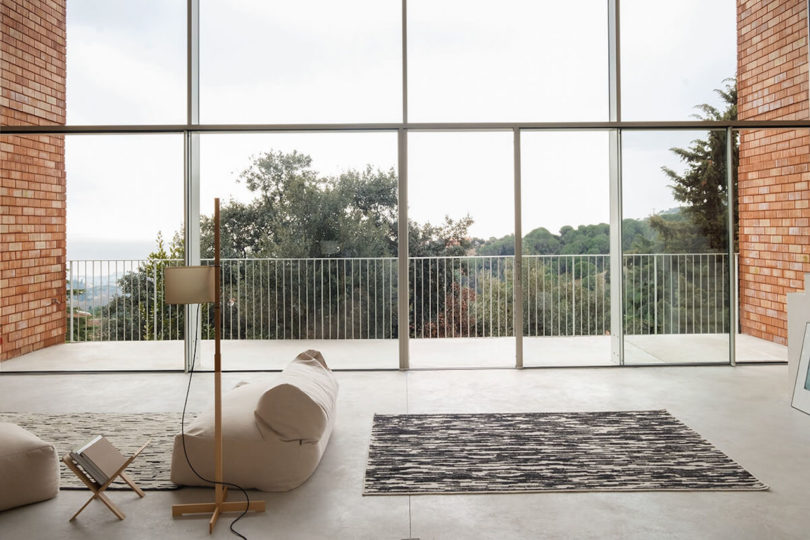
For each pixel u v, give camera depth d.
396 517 2.74
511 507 2.83
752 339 6.18
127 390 5.18
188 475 3.07
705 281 6.02
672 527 2.62
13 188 6.09
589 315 6.02
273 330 6.04
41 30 6.00
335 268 6.04
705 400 4.65
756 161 6.12
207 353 6.03
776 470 3.23
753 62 6.11
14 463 2.87
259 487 3.03
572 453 3.51
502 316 6.12
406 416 4.28
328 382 3.77
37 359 6.03
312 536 2.57
